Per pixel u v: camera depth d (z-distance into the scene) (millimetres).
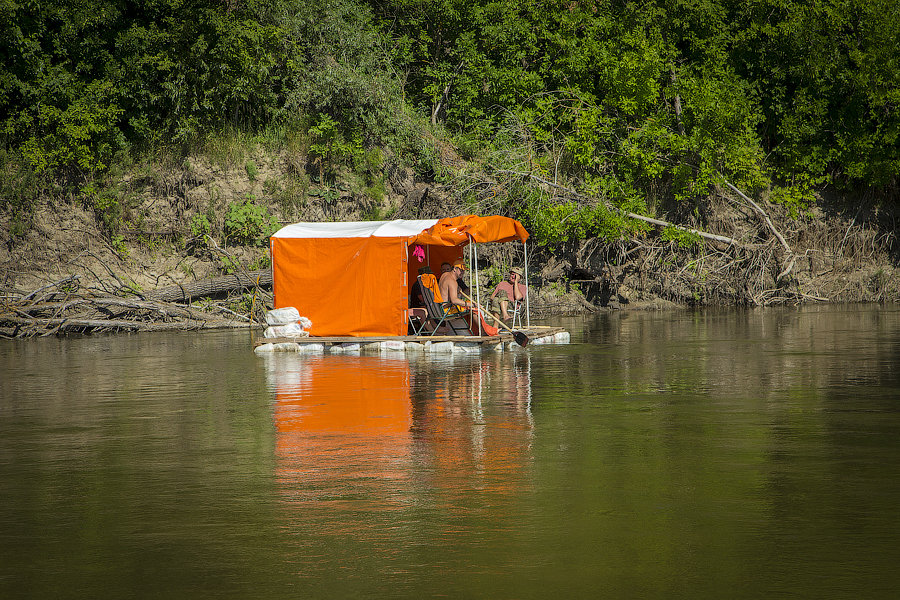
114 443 16922
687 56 70188
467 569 9852
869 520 11484
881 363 28125
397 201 61531
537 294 58875
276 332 37094
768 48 69000
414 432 17469
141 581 9656
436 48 70500
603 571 9750
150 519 11898
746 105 64562
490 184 60375
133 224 56031
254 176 58375
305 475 14125
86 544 10906
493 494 12859
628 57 64438
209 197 57094
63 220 55031
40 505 12656
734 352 32125
